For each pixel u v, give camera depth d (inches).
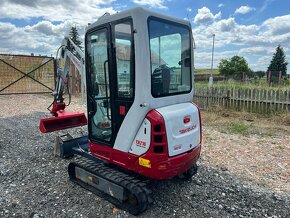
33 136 260.4
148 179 137.9
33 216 126.9
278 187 158.4
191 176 161.9
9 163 191.6
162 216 128.3
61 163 191.9
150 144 121.2
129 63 122.8
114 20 126.0
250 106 359.9
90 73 146.9
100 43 137.7
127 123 128.4
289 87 395.2
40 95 564.1
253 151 220.2
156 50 126.2
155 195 147.3
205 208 135.2
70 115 202.1
